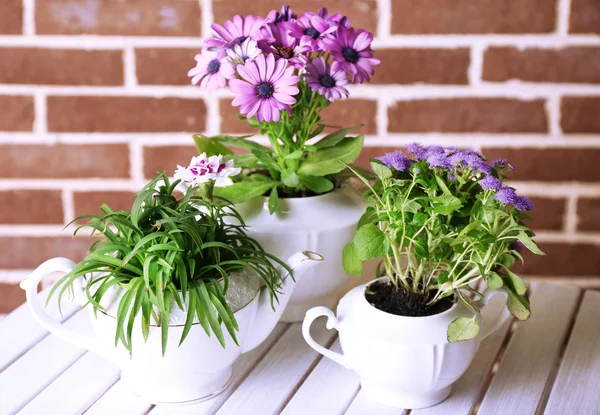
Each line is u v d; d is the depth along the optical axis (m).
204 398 1.14
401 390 1.12
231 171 1.11
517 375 1.18
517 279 1.12
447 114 1.56
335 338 1.23
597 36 1.52
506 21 1.52
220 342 1.08
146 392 1.13
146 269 1.06
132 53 1.54
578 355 1.21
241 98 1.13
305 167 1.23
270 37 1.16
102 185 1.60
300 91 1.21
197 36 1.53
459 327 1.08
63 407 1.13
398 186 1.12
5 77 1.54
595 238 1.61
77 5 1.51
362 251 1.10
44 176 1.59
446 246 1.15
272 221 1.21
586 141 1.57
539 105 1.55
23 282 1.11
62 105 1.56
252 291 1.12
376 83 1.55
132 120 1.57
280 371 1.18
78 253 1.63
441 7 1.51
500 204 1.09
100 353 1.13
